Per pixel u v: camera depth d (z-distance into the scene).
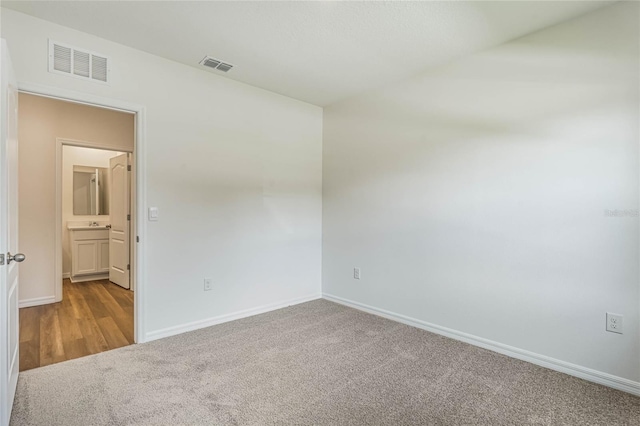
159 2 2.04
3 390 1.54
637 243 1.97
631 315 1.99
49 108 3.83
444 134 2.88
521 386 2.07
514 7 2.06
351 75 3.12
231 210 3.24
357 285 3.66
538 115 2.34
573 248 2.20
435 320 2.96
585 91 2.14
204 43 2.55
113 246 4.82
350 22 2.24
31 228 3.70
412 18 2.19
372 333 2.94
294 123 3.78
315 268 4.03
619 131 2.02
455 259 2.82
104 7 2.09
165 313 2.82
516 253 2.46
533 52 2.36
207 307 3.07
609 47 2.05
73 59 2.36
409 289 3.16
